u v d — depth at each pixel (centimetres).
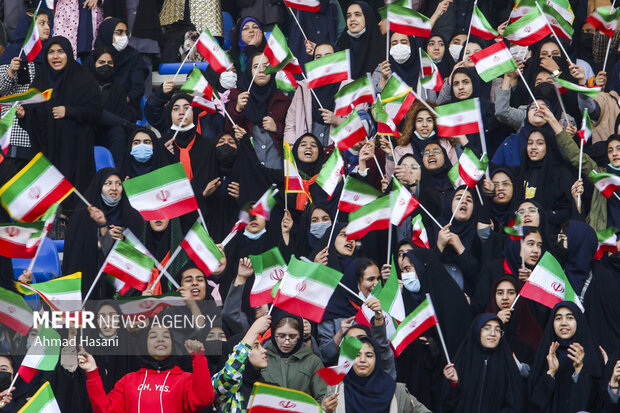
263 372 3105
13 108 3744
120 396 2820
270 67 4134
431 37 4656
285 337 3122
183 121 4041
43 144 4194
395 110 4116
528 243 3547
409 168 3906
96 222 3662
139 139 4112
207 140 4209
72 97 4238
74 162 4191
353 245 3584
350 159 4150
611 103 4353
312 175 4109
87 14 4775
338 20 4944
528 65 4512
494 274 3566
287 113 4391
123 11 4831
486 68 3953
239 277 3397
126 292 3319
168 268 3597
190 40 4925
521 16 4316
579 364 3195
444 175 4006
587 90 3978
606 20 4444
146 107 4447
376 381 3088
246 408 2989
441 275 3516
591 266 3597
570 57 4856
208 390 2739
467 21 5003
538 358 3256
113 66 4512
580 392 3209
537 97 4341
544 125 4141
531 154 4009
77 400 3059
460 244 3644
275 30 4138
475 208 3772
